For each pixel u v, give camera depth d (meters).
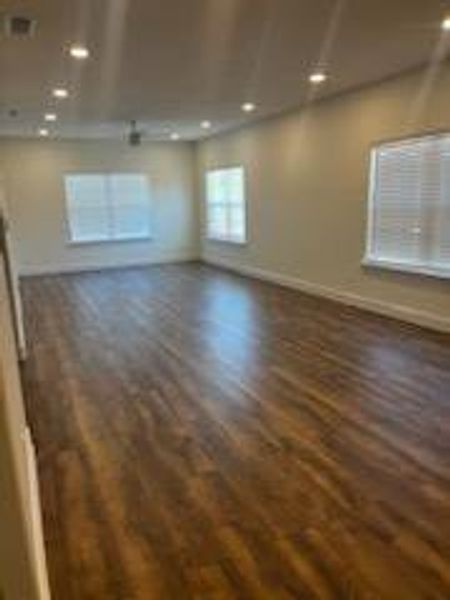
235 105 6.69
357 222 6.23
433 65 4.83
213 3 3.12
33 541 1.67
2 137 9.25
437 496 2.49
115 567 2.10
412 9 3.31
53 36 3.62
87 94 5.63
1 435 1.25
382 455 2.88
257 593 1.94
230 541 2.23
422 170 5.24
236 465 2.84
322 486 2.61
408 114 5.26
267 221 8.32
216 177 10.06
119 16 3.28
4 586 1.33
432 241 5.24
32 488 2.21
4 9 3.09
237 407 3.61
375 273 6.03
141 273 9.79
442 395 3.67
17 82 4.93
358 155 6.06
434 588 1.93
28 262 9.91
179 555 2.16
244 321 5.98
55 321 6.25
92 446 3.12
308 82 5.46
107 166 10.17
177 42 3.89
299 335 5.31
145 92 5.68
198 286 8.30
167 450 3.04
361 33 3.80
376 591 1.92
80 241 10.23
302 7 3.23
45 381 4.25
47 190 9.78
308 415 3.43
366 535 2.24
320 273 7.11
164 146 10.57
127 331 5.70
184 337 5.40
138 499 2.56
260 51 4.21
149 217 10.72
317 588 1.95
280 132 7.60
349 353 4.67
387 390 3.79
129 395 3.90
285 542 2.21
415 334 5.17
